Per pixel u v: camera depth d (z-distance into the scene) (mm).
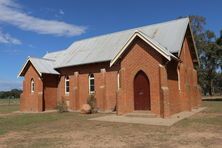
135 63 23656
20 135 15406
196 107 30719
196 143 12008
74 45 39094
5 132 16672
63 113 29328
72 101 33438
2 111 36375
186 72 28312
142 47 23312
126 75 24156
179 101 25922
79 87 32969
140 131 15523
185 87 27547
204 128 16047
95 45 35188
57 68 35031
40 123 20781
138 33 23109
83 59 32875
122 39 32781
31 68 35438
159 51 21812
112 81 29547
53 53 41375
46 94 34594
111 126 17781
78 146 11922
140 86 23562
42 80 34156
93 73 31578
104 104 29625
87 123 19625
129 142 12555
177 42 25578
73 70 33781
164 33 28375
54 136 14648
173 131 15234
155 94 22188
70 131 16234
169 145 11750
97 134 14906
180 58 26109
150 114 21953
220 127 16359
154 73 22406
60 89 35469
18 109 40906
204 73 66625
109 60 29312
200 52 63531
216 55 62469
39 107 33531
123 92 24031
